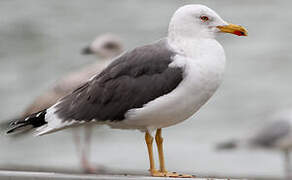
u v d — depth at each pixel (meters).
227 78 28.09
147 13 39.84
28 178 7.15
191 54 7.93
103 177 7.18
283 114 18.77
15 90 26.22
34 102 13.73
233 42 33.19
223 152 18.83
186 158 18.19
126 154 18.14
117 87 8.05
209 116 23.30
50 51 32.91
